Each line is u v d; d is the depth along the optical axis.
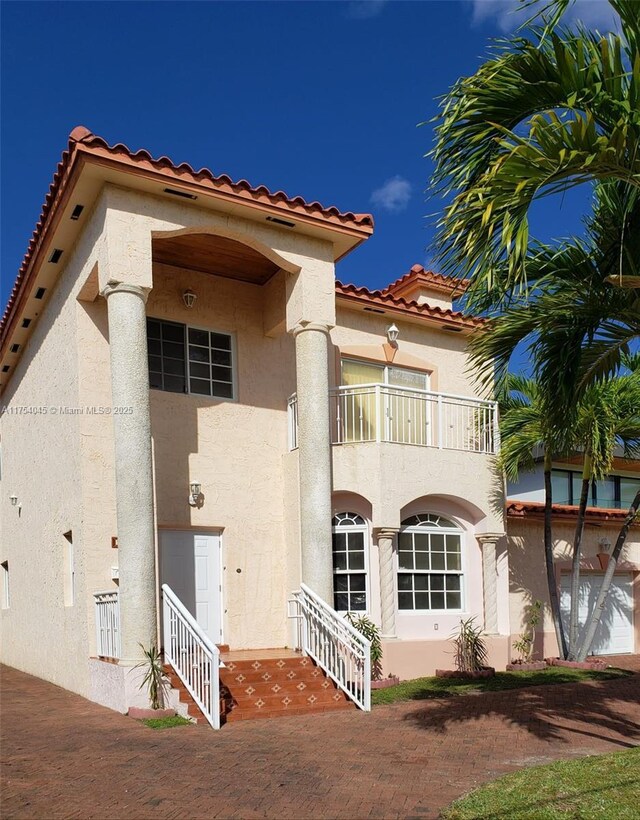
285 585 14.62
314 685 11.73
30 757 8.40
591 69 7.03
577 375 9.10
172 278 14.64
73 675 13.09
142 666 10.81
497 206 6.93
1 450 20.50
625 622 19.83
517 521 17.77
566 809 6.35
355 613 14.19
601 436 14.84
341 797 7.05
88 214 12.39
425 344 17.61
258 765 8.09
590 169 7.08
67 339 13.59
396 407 16.44
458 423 17.14
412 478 14.43
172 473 13.78
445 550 15.45
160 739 9.26
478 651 14.77
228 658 12.45
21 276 14.83
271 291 15.22
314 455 13.23
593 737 9.45
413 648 14.34
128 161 11.33
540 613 17.64
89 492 12.60
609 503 23.94
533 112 7.45
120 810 6.67
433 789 7.29
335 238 13.69
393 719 10.53
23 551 17.34
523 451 15.59
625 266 8.55
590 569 19.12
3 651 19.38
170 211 12.12
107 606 11.77
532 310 9.01
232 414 14.69
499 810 6.42
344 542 14.60
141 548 11.06
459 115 7.38
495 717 10.65
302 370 13.47
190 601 13.68
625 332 8.91
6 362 18.56
